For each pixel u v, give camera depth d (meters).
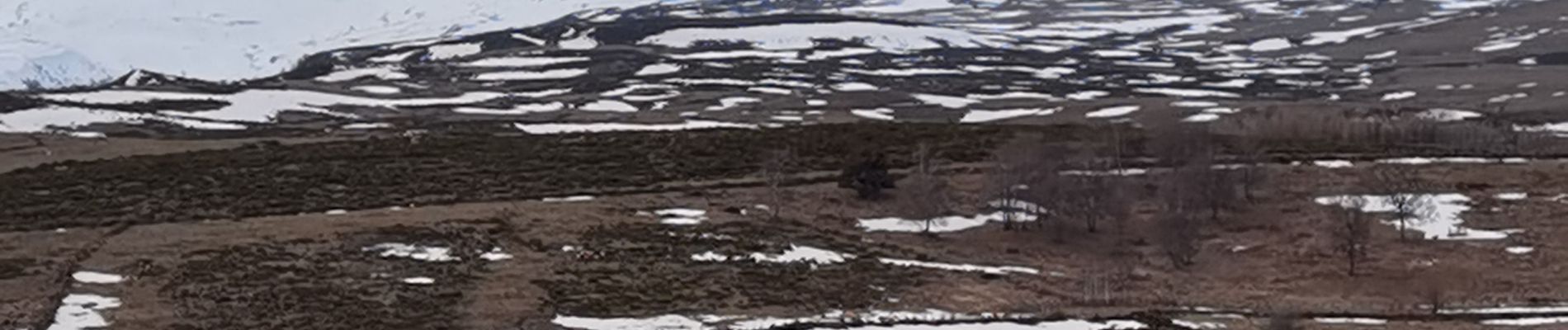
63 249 65.44
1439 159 83.19
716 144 86.50
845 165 80.44
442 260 63.84
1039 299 59.75
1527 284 62.66
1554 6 191.62
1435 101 129.62
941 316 57.00
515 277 61.62
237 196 75.25
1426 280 62.84
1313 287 62.38
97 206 73.31
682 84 141.75
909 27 174.62
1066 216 71.06
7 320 55.72
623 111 123.38
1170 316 56.62
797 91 137.12
